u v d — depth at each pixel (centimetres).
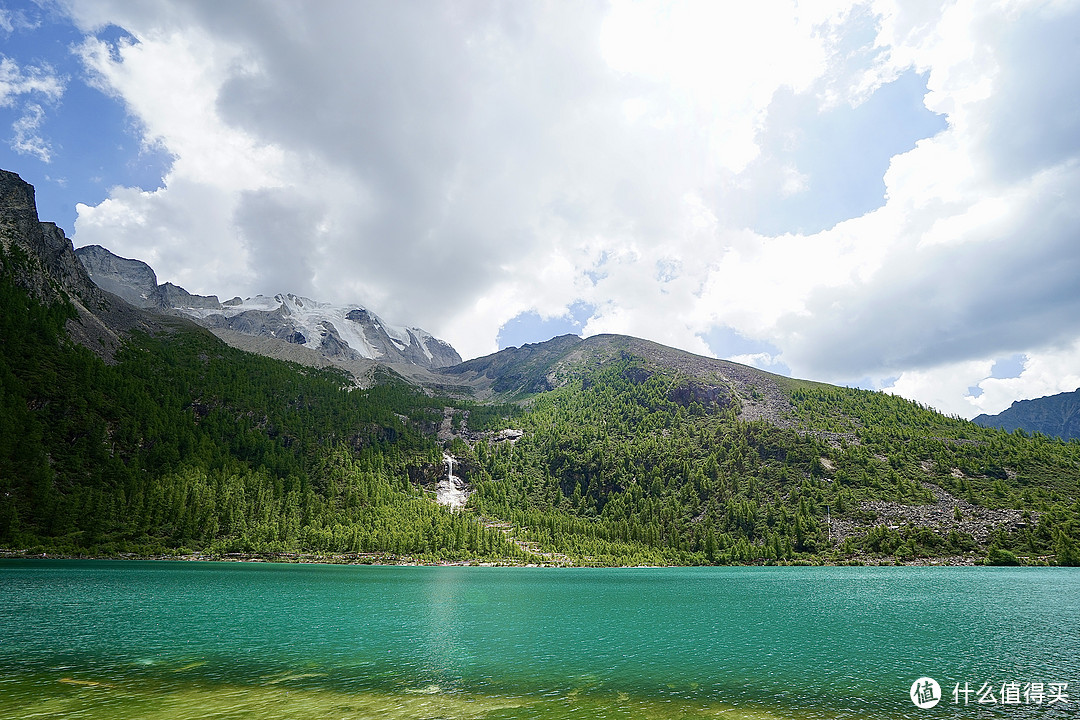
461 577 15725
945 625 7306
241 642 5928
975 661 5272
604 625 7319
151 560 17212
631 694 4206
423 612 8331
